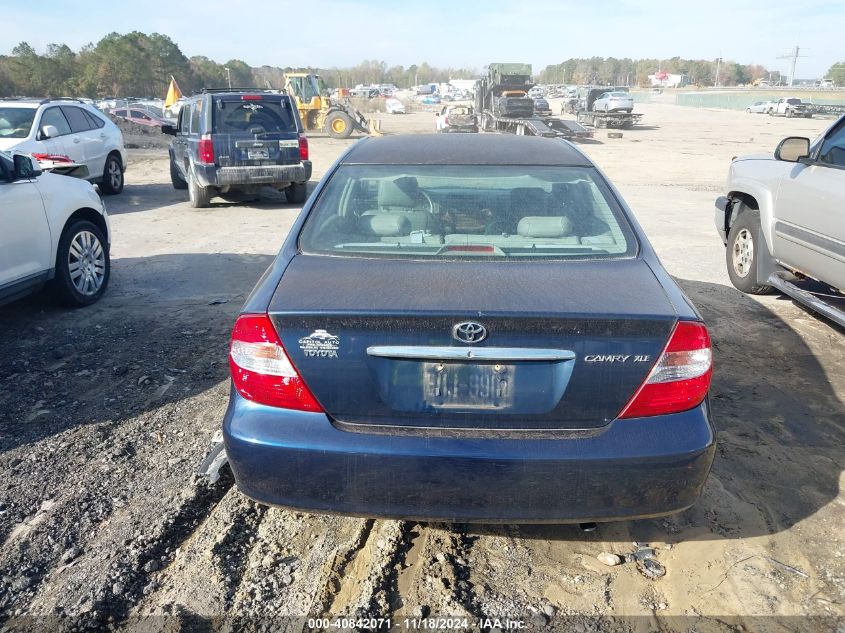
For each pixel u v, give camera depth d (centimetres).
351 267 269
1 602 250
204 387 430
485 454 228
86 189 603
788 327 553
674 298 250
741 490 323
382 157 349
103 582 260
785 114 5384
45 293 579
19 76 8356
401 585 261
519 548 282
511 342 227
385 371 233
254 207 1184
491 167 337
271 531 292
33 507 306
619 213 308
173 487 322
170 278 695
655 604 252
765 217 580
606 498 234
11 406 402
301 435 235
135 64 9212
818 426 387
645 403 233
